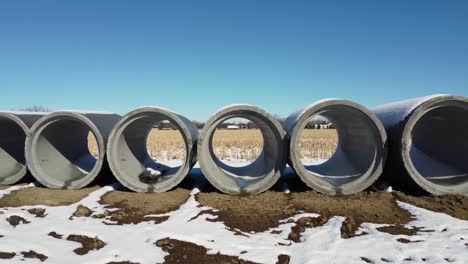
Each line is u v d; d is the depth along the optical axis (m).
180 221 5.47
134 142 9.02
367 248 4.48
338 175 8.30
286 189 7.46
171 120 7.23
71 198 6.75
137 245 4.52
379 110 8.76
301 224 5.36
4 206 6.18
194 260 4.15
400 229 5.14
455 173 7.61
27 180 8.23
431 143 8.75
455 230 5.06
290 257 4.28
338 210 6.03
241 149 18.44
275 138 7.19
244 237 4.87
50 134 8.09
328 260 4.16
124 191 7.34
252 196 6.96
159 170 9.13
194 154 7.75
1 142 8.78
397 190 7.36
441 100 6.69
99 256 4.19
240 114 7.24
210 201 6.61
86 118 7.38
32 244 4.48
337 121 9.05
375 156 7.11
